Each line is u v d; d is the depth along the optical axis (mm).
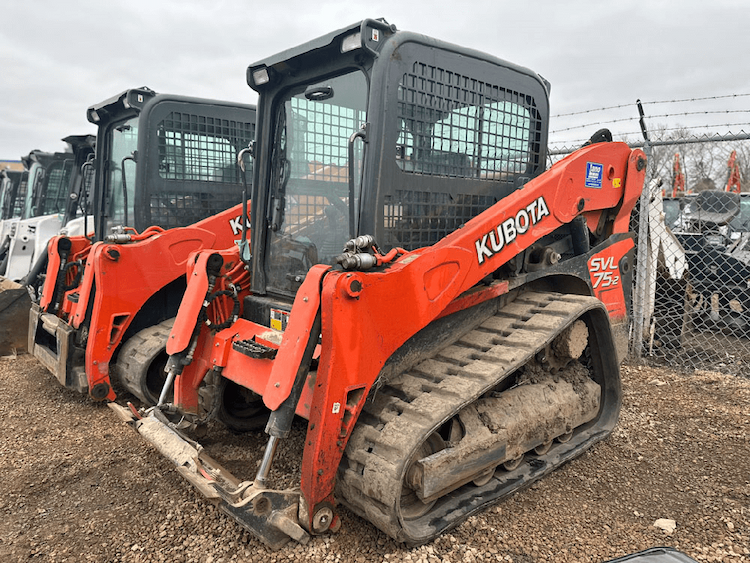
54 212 9555
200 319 3393
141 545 2689
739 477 3312
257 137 3561
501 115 3400
